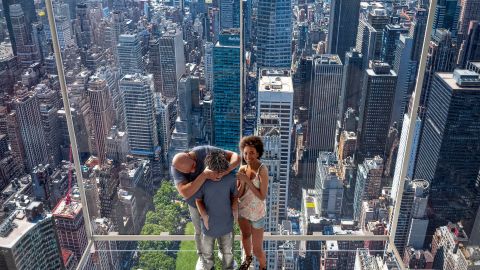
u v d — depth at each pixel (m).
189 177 2.35
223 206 2.35
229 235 2.49
